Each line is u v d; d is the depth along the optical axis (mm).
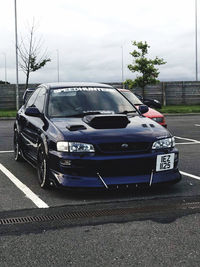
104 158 4961
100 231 3875
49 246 3508
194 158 8344
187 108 28109
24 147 7176
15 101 30812
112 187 4938
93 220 4219
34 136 6242
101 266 3082
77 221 4191
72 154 5023
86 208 4676
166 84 33562
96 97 6352
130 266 3072
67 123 5527
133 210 4566
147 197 5152
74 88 6531
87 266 3088
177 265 3078
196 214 4395
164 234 3771
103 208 4668
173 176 5281
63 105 6102
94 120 5469
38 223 4141
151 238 3672
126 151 5039
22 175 6715
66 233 3830
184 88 33938
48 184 5523
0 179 6406
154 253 3322
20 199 5145
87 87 6617
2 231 3902
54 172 5215
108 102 6305
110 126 5371
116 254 3312
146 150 5117
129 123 5555
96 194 5328
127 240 3629
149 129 5398
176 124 17266
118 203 4875
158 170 5164
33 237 3730
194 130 14664
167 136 5359
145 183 5047
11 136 12883
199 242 3559
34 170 7152
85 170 4977
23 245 3535
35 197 5230
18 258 3258
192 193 5355
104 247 3469
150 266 3066
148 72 29766
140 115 6180
